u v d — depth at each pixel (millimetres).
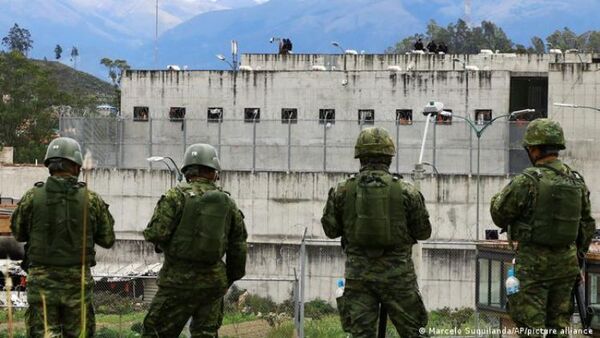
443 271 88375
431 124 105500
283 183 104375
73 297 26672
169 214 25906
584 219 25969
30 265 26781
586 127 108812
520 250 25500
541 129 25641
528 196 25188
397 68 121250
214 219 25906
